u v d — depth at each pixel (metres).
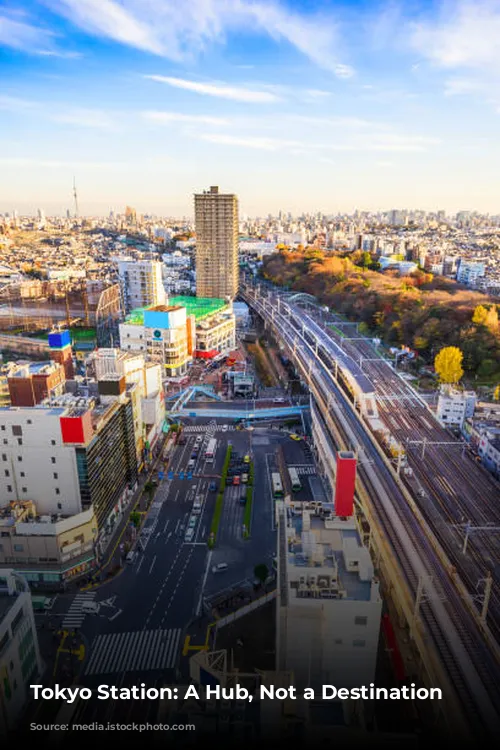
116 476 157.62
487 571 123.56
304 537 104.06
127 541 148.12
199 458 197.00
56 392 184.38
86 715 97.75
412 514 144.50
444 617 105.94
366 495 152.00
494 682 90.88
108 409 156.00
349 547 102.75
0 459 137.25
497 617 108.50
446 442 196.38
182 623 120.19
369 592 94.12
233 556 142.25
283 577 100.19
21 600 100.12
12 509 134.62
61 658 111.12
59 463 135.38
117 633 117.50
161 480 180.88
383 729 92.12
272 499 169.38
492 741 79.62
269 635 116.81
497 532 139.62
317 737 74.50
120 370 192.88
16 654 96.94
